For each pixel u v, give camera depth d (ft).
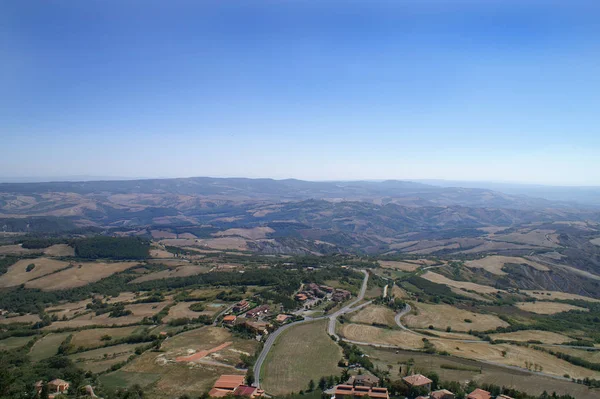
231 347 604.90
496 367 574.97
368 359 572.10
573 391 506.07
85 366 545.03
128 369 527.40
